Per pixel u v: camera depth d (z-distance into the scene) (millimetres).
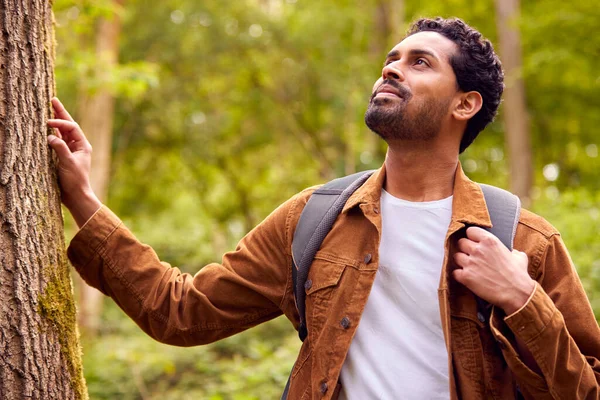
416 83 1903
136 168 15305
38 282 1895
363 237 1932
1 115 1877
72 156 2047
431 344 1837
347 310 1875
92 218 2078
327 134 14828
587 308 1870
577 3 10859
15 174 1883
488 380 1796
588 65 11234
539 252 1871
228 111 14602
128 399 7297
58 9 6312
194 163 15070
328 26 13602
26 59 1941
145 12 12594
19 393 1840
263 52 13336
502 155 15023
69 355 1958
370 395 1833
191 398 6602
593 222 6824
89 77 6816
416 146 1929
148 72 7125
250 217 16469
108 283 2105
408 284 1872
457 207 1897
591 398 1781
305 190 2107
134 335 9320
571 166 15000
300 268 1942
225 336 2115
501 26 11398
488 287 1755
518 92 11328
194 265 12680
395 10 14164
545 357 1732
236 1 12891
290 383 1990
